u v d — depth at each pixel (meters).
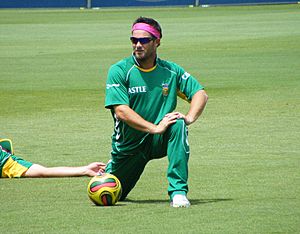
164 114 23.11
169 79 23.06
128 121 22.42
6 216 21.19
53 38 88.12
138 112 23.05
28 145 32.81
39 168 26.50
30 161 29.69
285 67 59.59
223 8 140.38
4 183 25.66
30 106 43.38
